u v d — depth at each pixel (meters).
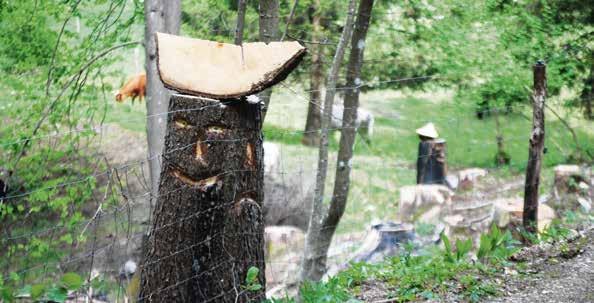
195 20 11.68
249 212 5.40
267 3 8.38
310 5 12.77
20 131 9.95
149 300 5.36
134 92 14.70
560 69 14.63
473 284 6.49
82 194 9.31
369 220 12.67
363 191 14.73
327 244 9.77
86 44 10.39
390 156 18.59
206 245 5.25
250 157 5.36
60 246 7.53
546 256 7.27
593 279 6.70
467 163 17.69
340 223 12.73
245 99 5.30
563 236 7.80
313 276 9.21
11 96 10.62
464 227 11.38
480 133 19.22
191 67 5.33
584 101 15.61
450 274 6.72
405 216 12.14
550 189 12.32
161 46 5.40
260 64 5.31
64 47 10.65
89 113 10.65
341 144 9.73
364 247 10.44
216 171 5.21
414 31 13.34
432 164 13.66
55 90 10.88
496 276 6.78
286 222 11.33
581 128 16.84
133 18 10.27
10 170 9.66
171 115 5.24
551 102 15.84
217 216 5.25
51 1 10.61
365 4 9.52
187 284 5.27
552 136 16.00
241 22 8.49
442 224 11.48
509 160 17.00
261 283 5.54
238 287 5.35
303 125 19.33
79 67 10.39
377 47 14.08
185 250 5.25
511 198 12.49
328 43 8.82
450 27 13.45
